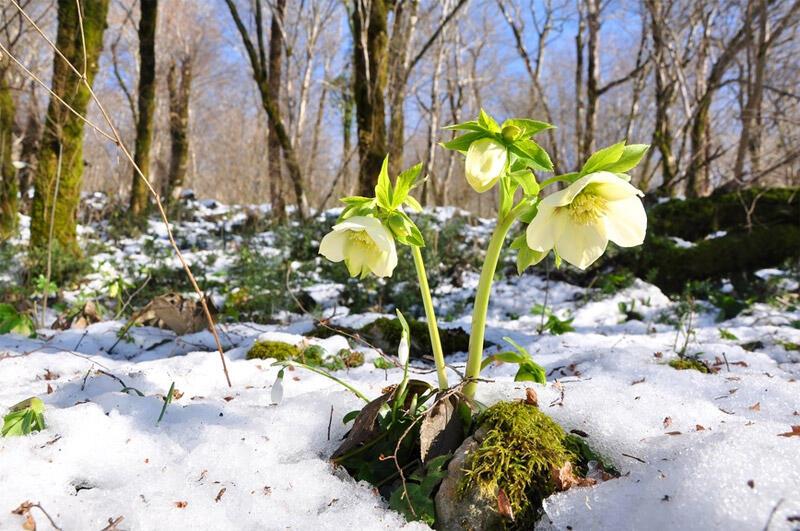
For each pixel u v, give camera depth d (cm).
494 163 30
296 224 193
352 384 50
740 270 132
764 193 141
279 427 38
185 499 30
